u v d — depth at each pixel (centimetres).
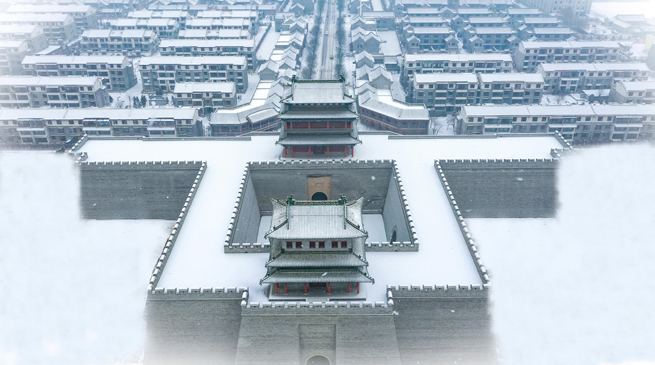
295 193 10281
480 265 6800
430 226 8044
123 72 17975
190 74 17712
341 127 10231
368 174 10112
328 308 6306
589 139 13875
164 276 6875
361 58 18762
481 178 10181
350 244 6347
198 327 6662
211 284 6738
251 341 6362
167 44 19775
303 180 10156
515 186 10275
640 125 13512
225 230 7994
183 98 15862
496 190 10306
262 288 6725
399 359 6278
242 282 6812
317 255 6359
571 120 13525
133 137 11456
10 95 15600
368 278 6294
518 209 10462
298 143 10106
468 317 6581
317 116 9844
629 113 13550
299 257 6344
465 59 17488
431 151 10731
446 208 8550
